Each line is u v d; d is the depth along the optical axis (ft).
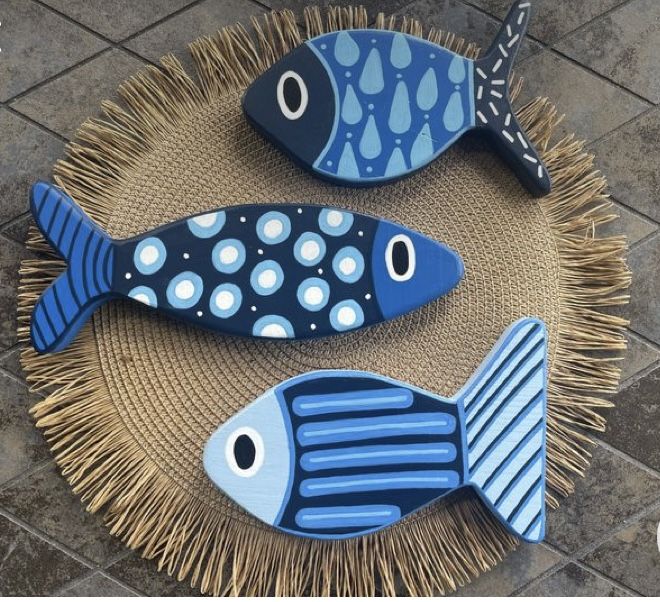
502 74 4.13
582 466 4.43
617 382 4.36
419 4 4.44
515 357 4.13
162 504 4.10
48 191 3.86
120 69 4.29
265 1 4.37
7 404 4.14
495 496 4.07
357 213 4.07
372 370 4.21
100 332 4.10
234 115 4.24
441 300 4.27
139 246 3.92
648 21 4.51
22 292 4.15
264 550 4.15
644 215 4.49
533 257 4.33
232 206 4.01
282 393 3.96
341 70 4.06
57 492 4.15
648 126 4.50
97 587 4.15
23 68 4.25
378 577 4.29
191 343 4.13
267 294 3.99
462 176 4.31
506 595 4.35
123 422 4.09
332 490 3.97
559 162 4.40
